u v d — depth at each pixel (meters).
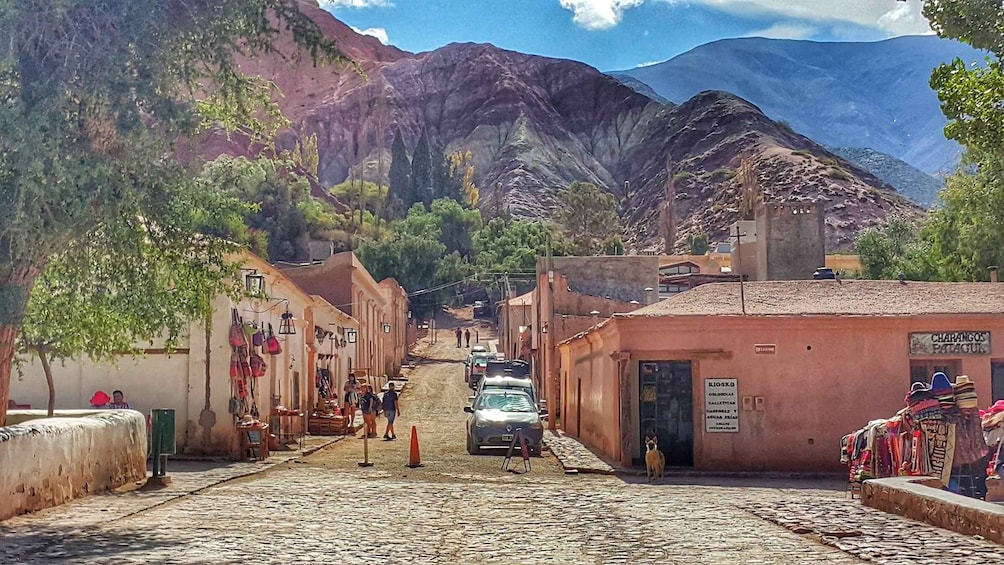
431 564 8.81
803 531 10.88
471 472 21.22
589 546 9.96
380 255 95.00
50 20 10.26
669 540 10.28
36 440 12.66
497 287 93.50
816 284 24.84
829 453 21.56
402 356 72.00
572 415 33.94
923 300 23.36
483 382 29.42
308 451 25.59
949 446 12.95
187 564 8.55
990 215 32.41
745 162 136.12
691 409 22.27
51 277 13.80
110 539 10.14
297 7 11.66
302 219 96.69
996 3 12.44
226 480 17.86
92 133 10.54
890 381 21.69
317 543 9.98
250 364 23.77
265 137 12.76
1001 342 21.70
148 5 10.46
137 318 14.20
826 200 149.12
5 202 9.80
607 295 47.75
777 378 21.75
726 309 22.98
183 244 13.28
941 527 10.92
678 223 174.62
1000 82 13.28
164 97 10.63
